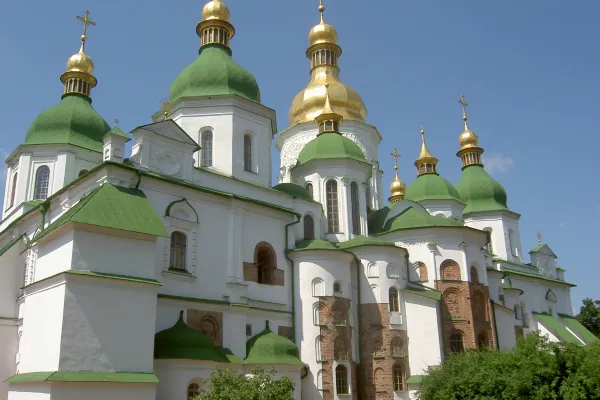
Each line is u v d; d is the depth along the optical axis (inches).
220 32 1887.3
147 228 1182.9
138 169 1309.1
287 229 1657.2
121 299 1116.5
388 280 1722.4
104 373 1053.8
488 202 2817.4
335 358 1553.9
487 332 1840.6
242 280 1475.1
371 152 2469.2
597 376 1005.8
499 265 2411.4
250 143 1733.5
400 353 1686.8
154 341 1179.9
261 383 996.6
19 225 1638.8
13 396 1109.1
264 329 1496.1
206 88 1721.2
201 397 957.2
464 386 1098.1
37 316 1125.7
